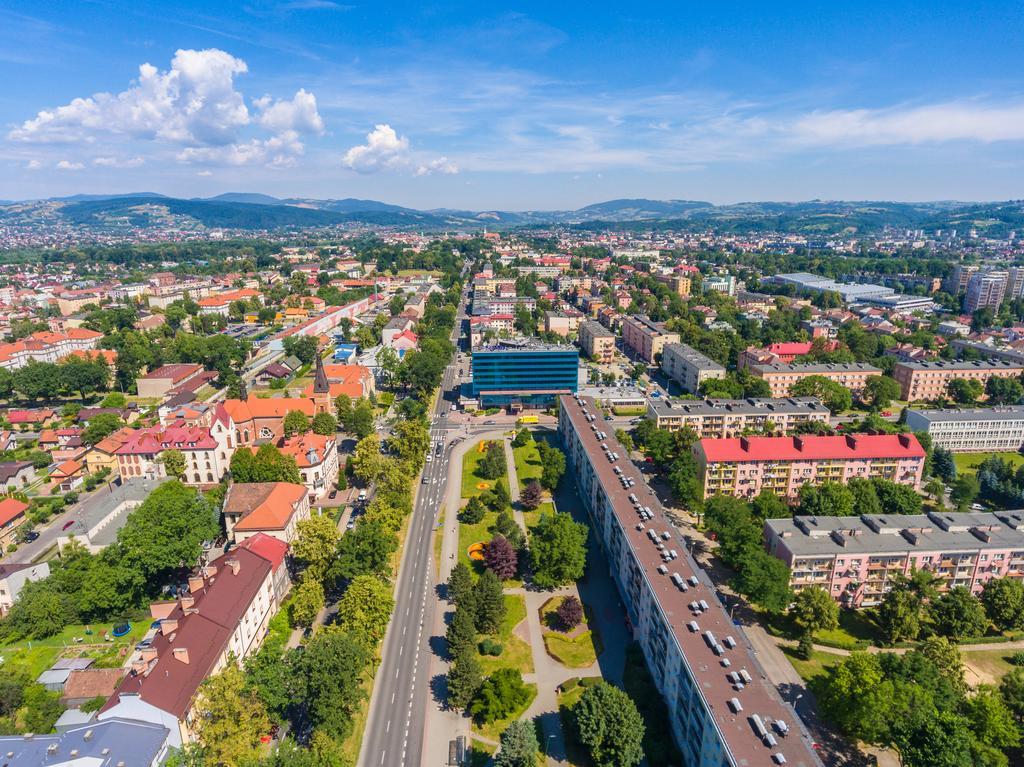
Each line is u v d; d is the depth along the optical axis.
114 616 152.75
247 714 107.12
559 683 132.00
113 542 175.25
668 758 110.88
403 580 169.88
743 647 115.00
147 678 106.50
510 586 167.12
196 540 163.88
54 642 144.50
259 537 162.38
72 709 120.00
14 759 97.00
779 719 98.56
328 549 161.00
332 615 154.50
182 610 125.94
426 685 132.25
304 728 118.62
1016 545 154.50
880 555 153.25
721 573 171.38
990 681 132.75
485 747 116.06
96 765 95.31
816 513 178.50
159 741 100.50
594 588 165.50
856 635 146.75
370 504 195.88
